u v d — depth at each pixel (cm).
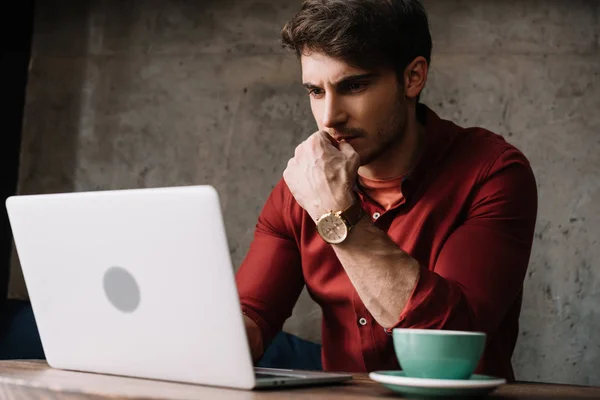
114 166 325
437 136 174
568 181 295
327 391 102
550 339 290
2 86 323
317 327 303
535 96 300
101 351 115
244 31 322
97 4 334
